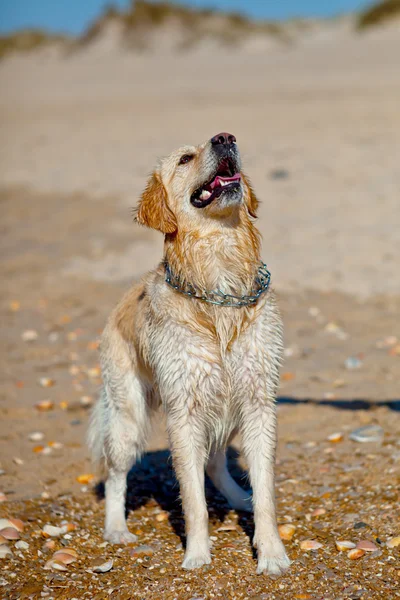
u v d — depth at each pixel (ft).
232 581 17.47
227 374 18.98
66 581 17.85
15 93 175.22
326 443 25.58
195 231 19.67
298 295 45.27
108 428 21.62
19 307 46.91
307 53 191.93
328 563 17.94
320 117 96.37
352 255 50.98
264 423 19.02
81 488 23.73
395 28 209.36
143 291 21.53
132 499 23.09
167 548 19.54
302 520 20.44
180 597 16.97
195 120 105.09
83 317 44.34
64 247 59.77
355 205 61.67
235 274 19.40
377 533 19.08
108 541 20.11
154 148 90.22
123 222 65.57
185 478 18.76
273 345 19.17
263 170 74.13
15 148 102.94
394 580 16.93
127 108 127.44
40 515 21.53
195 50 236.43
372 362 34.30
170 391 19.07
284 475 23.40
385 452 24.04
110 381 21.84
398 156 74.28
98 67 223.92
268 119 98.78
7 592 17.46
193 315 19.04
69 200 74.38
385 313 41.47
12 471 24.81
